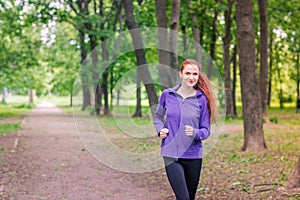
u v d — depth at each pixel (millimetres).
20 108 47344
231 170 8633
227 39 24141
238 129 18875
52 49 34062
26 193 6809
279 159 9758
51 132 18469
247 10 10930
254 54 11172
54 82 46250
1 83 35469
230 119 24797
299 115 31969
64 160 10352
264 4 20875
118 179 7980
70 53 35156
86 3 22734
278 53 40969
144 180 7832
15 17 22922
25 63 30312
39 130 19578
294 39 28656
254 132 11406
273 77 49000
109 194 6789
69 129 20094
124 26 21219
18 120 27000
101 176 8289
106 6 23781
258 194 6316
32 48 30125
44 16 21297
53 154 11445
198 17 19766
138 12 19219
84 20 21484
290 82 51594
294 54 41594
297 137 15133
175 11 12133
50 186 7375
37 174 8492
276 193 6277
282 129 18797
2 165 9453
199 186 7180
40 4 21203
